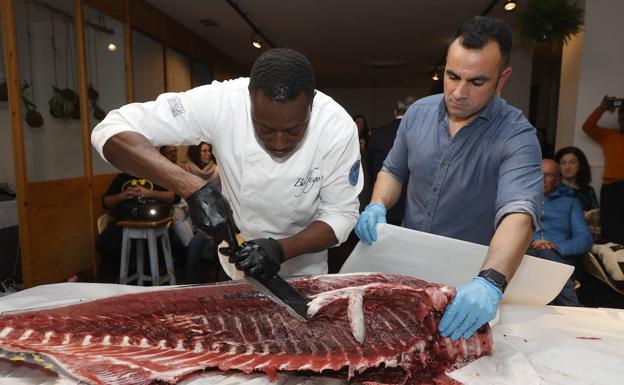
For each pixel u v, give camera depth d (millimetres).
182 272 4590
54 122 3961
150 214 3676
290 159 1532
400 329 1385
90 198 4504
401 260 1697
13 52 3373
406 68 11664
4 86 4047
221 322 1426
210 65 8633
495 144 1610
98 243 3961
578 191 3746
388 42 8516
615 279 2904
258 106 1191
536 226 1398
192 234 4359
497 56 1407
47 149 3869
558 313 1632
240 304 1473
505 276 1276
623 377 1211
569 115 5051
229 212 1265
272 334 1388
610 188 3377
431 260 1647
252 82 1196
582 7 4723
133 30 5426
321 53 9672
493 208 1731
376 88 15797
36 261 3693
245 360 1257
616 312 1642
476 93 1453
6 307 1544
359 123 6488
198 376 1238
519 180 1457
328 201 1635
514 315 1610
